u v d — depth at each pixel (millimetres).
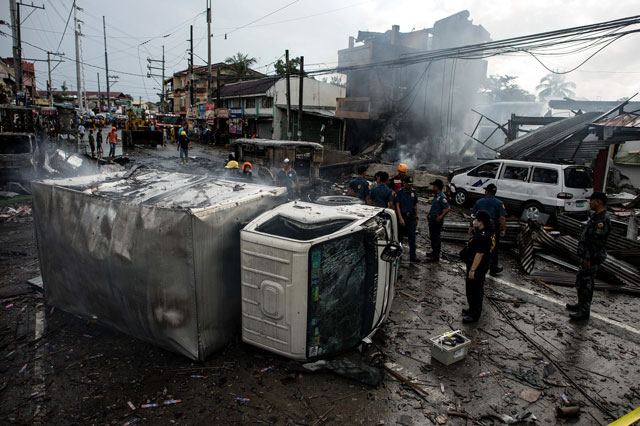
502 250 8359
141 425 3209
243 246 3809
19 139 13219
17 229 8727
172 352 4227
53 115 30047
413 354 4371
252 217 4324
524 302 5809
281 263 3604
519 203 10594
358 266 3938
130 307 4164
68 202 4586
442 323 5113
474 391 3762
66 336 4555
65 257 4664
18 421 3227
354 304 3996
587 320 5285
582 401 3664
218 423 3254
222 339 4164
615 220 9906
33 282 5727
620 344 4688
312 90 30891
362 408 3477
